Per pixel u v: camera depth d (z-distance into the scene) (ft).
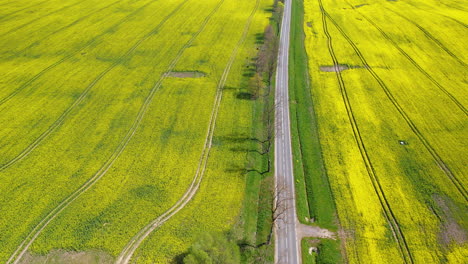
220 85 254.88
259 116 225.15
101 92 242.58
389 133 204.95
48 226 148.66
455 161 183.52
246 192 168.25
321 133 207.51
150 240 143.13
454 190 167.43
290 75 270.05
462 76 259.80
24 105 226.58
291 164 188.34
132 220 152.05
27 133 202.80
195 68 275.80
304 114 226.58
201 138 201.77
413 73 266.16
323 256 140.67
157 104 231.09
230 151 193.36
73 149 191.62
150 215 154.51
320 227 153.38
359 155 190.49
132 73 267.39
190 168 180.45
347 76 265.75
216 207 158.81
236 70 275.18
